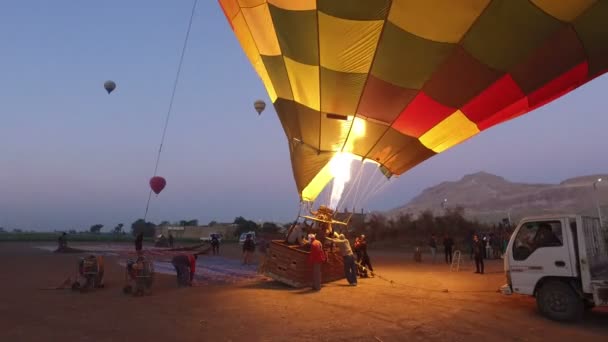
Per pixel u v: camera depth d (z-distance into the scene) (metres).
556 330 7.75
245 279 14.19
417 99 11.84
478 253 17.25
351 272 13.02
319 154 13.32
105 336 6.96
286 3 10.91
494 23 10.20
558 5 9.74
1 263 19.50
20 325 7.67
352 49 11.12
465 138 13.19
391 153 13.37
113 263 19.28
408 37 10.66
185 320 8.11
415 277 15.59
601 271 8.66
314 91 12.32
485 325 8.00
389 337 7.07
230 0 12.45
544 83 11.47
